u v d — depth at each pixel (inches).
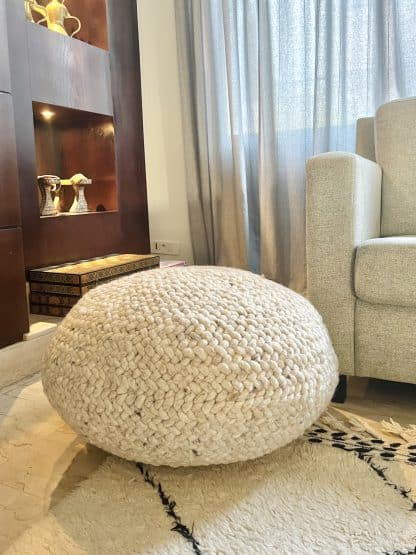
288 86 99.3
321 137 95.7
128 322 38.0
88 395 36.9
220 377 35.1
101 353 37.3
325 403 41.6
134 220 103.1
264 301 41.1
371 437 45.3
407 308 49.4
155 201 122.3
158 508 35.8
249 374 35.7
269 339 37.7
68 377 38.4
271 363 36.7
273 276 104.9
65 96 84.4
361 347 51.7
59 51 82.9
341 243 51.2
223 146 107.7
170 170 119.2
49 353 41.8
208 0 103.4
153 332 36.8
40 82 79.4
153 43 116.2
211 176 109.6
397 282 48.1
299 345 38.9
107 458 42.9
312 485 38.0
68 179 99.9
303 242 102.5
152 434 35.5
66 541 32.8
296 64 98.5
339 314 51.9
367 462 41.0
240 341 36.7
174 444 35.5
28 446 45.9
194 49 107.7
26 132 77.7
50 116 93.4
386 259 48.5
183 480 39.0
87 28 95.7
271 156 101.6
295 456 42.0
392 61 88.8
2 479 40.6
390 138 67.7
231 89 102.8
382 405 53.3
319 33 93.0
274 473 39.6
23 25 76.2
